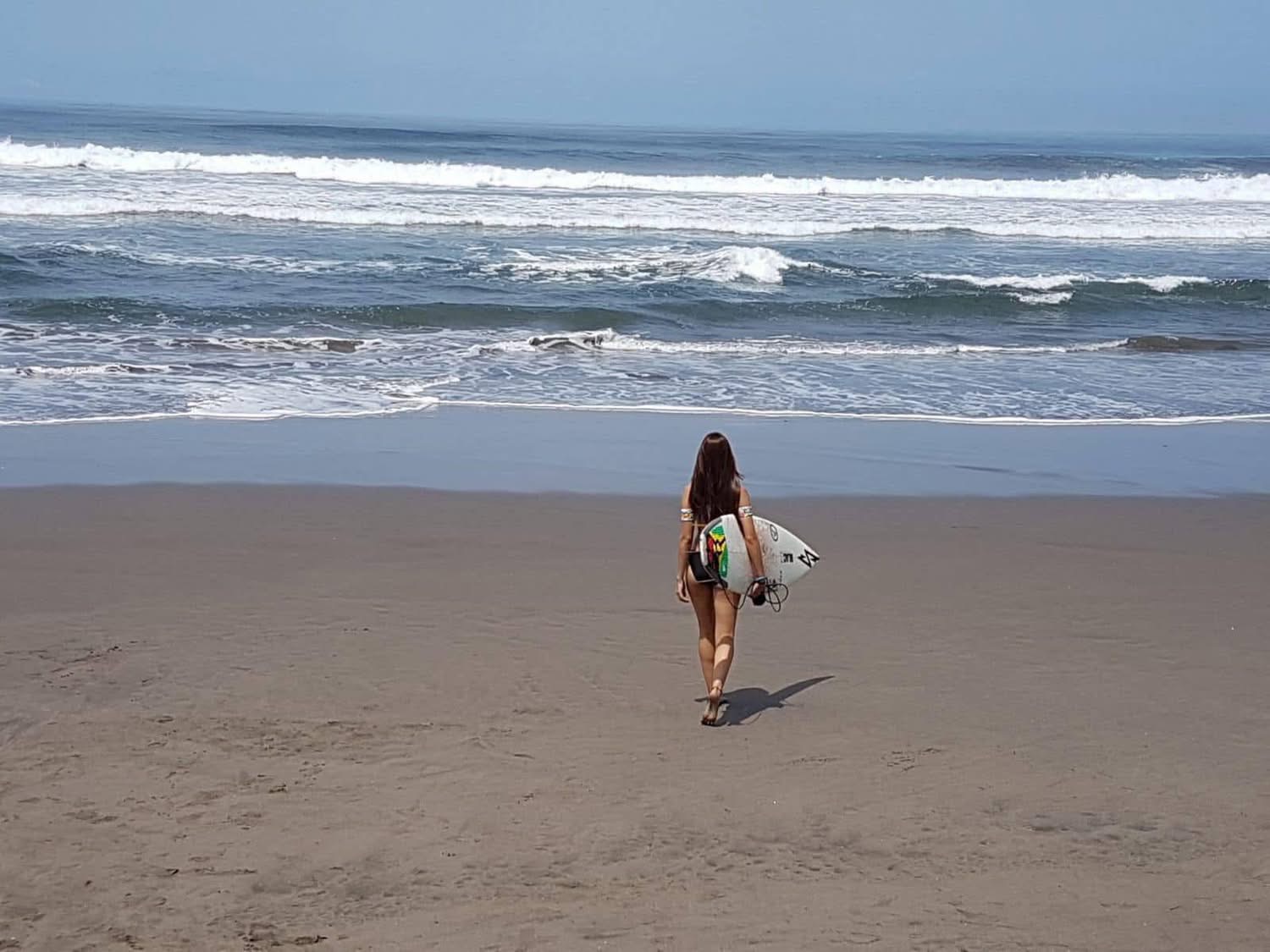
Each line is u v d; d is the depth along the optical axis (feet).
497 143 229.04
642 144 271.49
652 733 18.49
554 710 19.25
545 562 27.45
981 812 16.06
